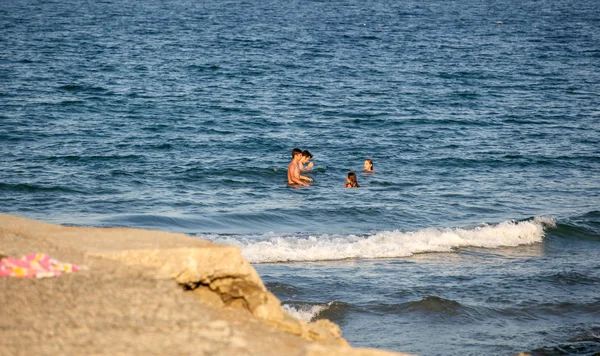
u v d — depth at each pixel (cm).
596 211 7531
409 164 9638
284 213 7188
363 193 8081
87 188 7856
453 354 4084
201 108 13200
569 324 4634
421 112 13750
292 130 11606
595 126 12938
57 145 9944
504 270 5722
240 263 2891
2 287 2483
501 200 8025
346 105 14112
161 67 18262
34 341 2138
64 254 2780
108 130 11119
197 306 2467
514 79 18738
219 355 2119
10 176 8175
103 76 16425
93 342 2144
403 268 5669
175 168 8931
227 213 7119
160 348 2133
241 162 9356
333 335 3120
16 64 17550
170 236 3081
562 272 5669
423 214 7350
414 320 4581
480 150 10669
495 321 4634
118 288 2530
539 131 12362
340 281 5225
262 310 2797
